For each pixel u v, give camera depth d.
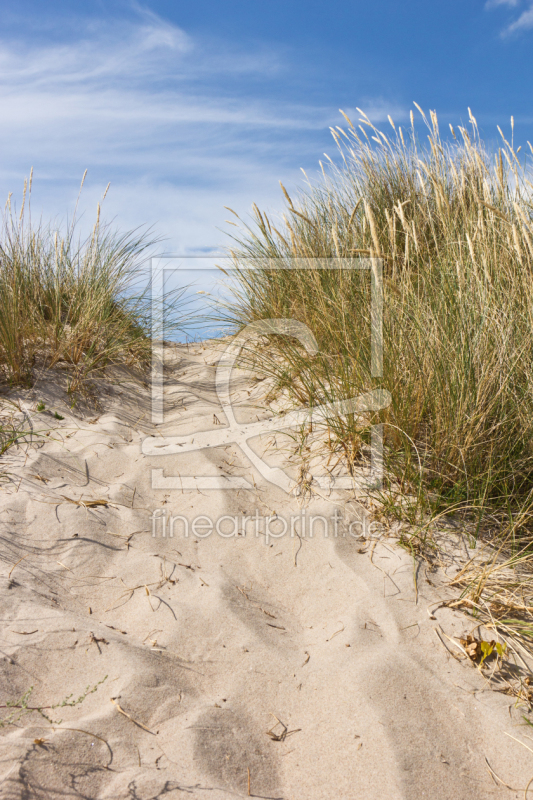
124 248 4.59
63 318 4.20
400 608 1.93
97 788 1.32
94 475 2.84
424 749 1.45
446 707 1.57
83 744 1.43
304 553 2.27
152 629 1.89
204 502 2.64
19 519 2.38
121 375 4.00
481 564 2.10
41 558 2.19
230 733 1.51
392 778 1.37
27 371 3.57
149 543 2.36
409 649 1.77
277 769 1.43
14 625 1.82
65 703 1.56
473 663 1.72
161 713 1.55
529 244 2.58
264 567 2.23
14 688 1.59
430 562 2.13
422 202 4.21
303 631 1.92
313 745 1.48
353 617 1.92
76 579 2.12
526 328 2.65
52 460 2.87
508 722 1.52
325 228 4.43
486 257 2.93
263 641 1.85
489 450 2.40
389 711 1.55
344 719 1.55
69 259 4.39
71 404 3.46
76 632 1.82
